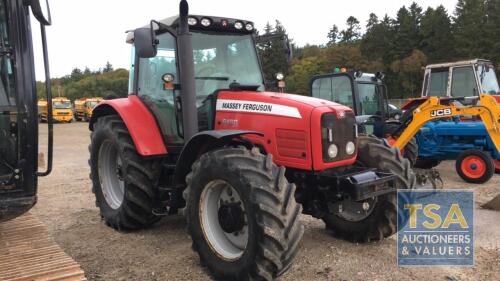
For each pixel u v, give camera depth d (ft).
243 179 11.28
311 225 17.52
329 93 33.99
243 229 12.15
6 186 9.89
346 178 13.02
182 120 14.84
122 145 16.06
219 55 15.76
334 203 14.14
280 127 13.53
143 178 15.83
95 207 20.89
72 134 73.36
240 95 14.61
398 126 28.78
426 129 30.25
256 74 16.42
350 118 13.80
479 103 24.67
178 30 14.35
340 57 176.14
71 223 18.17
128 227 16.57
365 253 14.37
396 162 14.64
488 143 28.30
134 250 14.84
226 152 12.14
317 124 12.92
